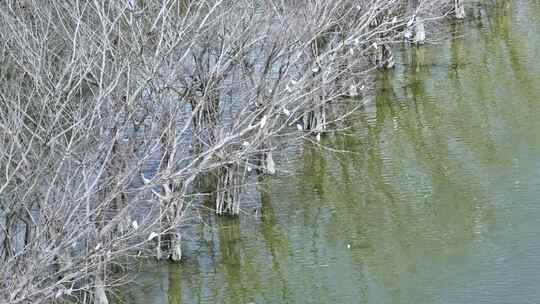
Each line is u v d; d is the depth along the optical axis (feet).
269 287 78.64
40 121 63.77
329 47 93.15
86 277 67.92
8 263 56.44
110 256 63.87
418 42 132.77
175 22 83.56
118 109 70.33
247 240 86.28
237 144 82.99
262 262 82.64
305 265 81.51
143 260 81.30
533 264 78.23
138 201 69.72
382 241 84.33
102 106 75.05
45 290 56.85
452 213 88.12
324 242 85.15
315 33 88.94
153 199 74.23
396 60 130.72
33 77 70.79
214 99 81.71
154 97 73.10
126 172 67.26
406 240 84.07
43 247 60.80
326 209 91.04
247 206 92.27
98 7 72.38
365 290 76.74
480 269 78.23
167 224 77.36
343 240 85.20
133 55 74.64
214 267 82.07
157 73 71.56
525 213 86.69
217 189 87.56
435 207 89.56
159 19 80.64
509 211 87.35
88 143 68.49
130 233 65.67
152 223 68.39
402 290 76.18
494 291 74.84
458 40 135.03
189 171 69.26
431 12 129.08
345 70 92.53
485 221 85.97
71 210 62.75
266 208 91.81
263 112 83.56
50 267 66.74
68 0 87.81
